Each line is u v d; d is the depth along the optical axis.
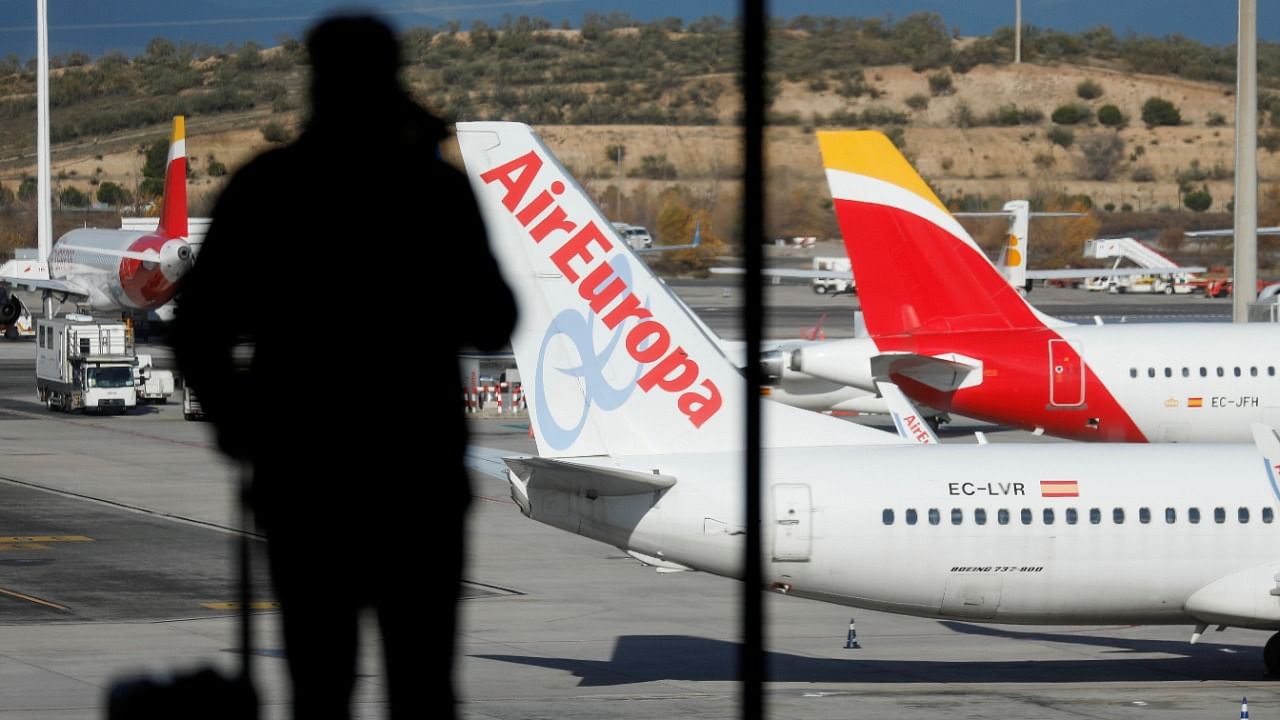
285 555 41.72
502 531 175.00
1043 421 191.50
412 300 38.91
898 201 191.62
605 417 100.38
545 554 161.62
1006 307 192.62
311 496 40.75
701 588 145.00
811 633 125.62
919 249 191.38
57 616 128.62
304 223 38.34
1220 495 103.62
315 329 38.78
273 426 39.88
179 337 38.84
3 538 166.00
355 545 41.47
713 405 100.88
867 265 192.25
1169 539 102.62
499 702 100.06
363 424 40.00
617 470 96.12
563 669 111.12
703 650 118.38
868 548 100.25
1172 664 114.75
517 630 125.62
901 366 190.75
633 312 100.12
